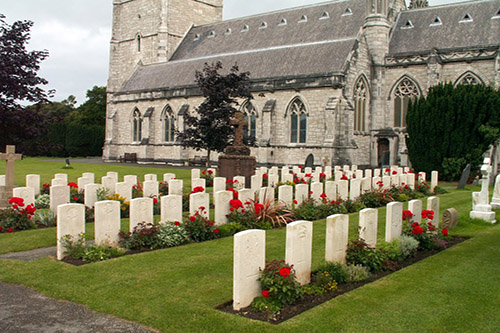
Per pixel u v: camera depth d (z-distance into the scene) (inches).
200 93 2415.1
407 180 1243.8
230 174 1315.2
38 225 755.4
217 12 3316.9
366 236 524.1
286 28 2608.3
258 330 351.9
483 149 1582.2
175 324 364.5
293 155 2110.0
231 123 1348.4
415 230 584.1
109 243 586.9
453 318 371.9
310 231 446.6
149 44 3065.9
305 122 2101.4
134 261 531.5
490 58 1942.7
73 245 552.1
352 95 2043.6
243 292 394.0
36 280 466.6
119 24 3221.0
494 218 802.8
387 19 2274.9
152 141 2706.7
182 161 2491.4
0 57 863.7
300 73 2111.2
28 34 900.0
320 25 2481.5
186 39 3085.6
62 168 2010.3
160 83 2716.5
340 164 1980.8
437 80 2036.2
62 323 368.5
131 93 2819.9
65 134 3528.5
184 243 629.9
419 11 2348.7
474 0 2194.9
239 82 1669.5
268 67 2267.5
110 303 406.6
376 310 386.6
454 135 1608.0
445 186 1488.7
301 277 438.9
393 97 2204.7
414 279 467.5
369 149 2220.7
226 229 683.4
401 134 2178.9
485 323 363.3
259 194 862.5
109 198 834.8
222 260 538.0
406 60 2146.9
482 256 563.2
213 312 384.2
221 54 2618.1
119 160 2861.7
